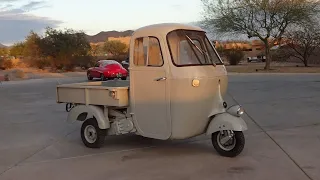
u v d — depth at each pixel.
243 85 19.38
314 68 30.84
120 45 66.88
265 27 30.75
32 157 6.91
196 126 6.34
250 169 5.68
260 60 49.75
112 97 6.86
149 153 6.82
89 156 6.81
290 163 5.91
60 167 6.18
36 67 47.53
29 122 10.88
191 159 6.32
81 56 46.94
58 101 8.14
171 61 6.18
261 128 8.68
